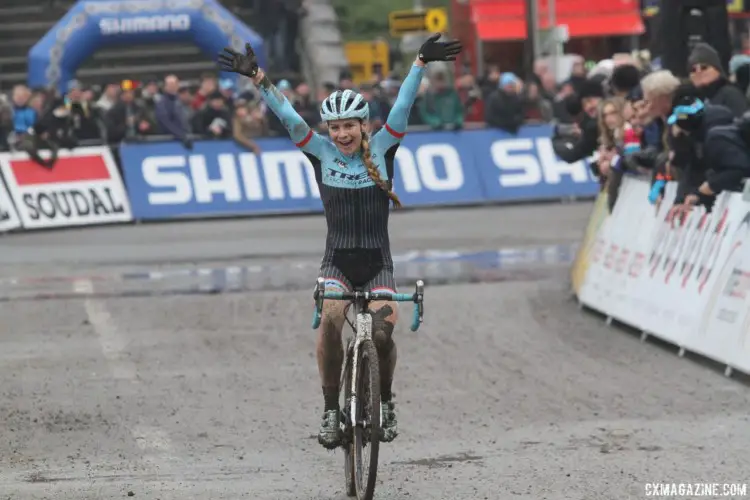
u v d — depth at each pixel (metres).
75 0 81.50
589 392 23.14
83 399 23.47
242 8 83.00
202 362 26.56
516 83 60.03
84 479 18.20
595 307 30.86
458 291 34.66
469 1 85.00
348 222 16.98
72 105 56.75
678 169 25.81
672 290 27.00
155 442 20.38
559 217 52.38
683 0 33.75
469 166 58.84
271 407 22.64
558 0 84.75
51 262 43.47
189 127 57.91
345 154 17.03
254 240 48.16
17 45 79.31
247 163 57.50
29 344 28.92
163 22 69.56
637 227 29.77
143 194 56.59
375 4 89.44
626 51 85.50
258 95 62.56
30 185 54.72
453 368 25.47
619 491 16.97
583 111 33.25
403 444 20.03
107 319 31.89
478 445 19.80
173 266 41.56
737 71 29.33
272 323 30.84
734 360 23.69
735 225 24.86
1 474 18.56
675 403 22.11
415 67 17.19
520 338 28.33
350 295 16.66
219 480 18.08
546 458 18.86
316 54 80.81
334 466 18.86
